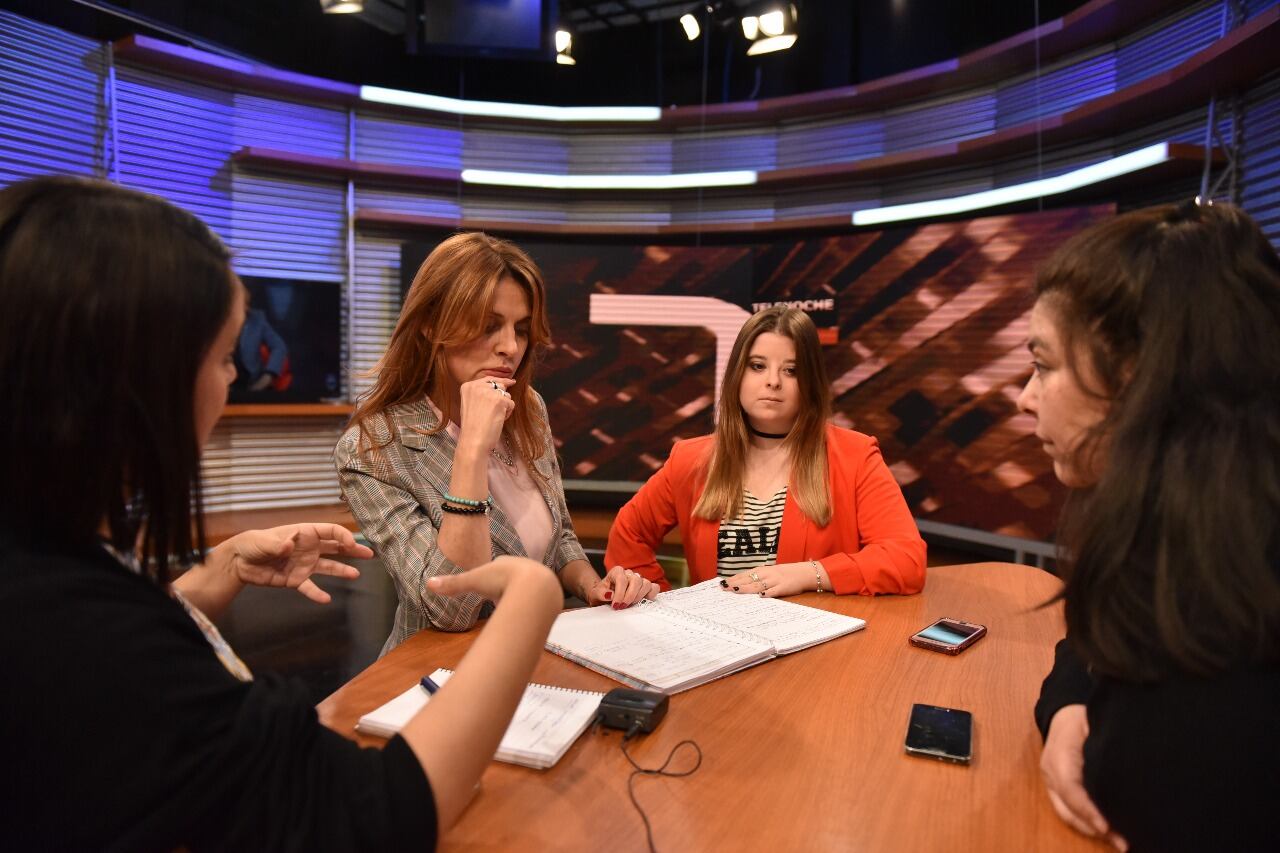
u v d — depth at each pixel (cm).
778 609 142
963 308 446
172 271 55
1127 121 416
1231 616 58
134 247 53
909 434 470
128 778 49
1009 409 428
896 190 545
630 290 547
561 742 88
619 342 550
